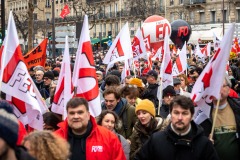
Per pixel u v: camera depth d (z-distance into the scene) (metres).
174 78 12.14
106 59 13.86
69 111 5.73
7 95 7.20
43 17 94.38
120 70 18.83
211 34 53.03
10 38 7.18
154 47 22.28
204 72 6.84
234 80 15.85
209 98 6.79
